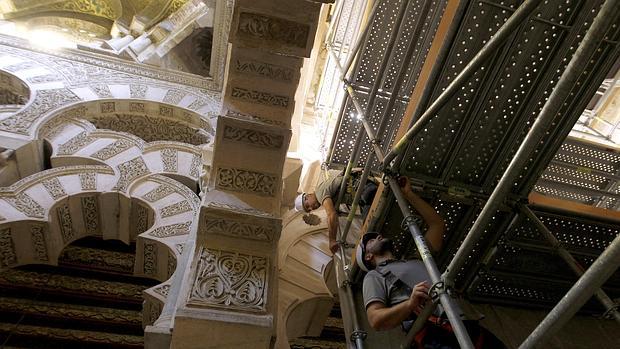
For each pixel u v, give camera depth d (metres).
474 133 2.33
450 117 2.25
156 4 8.87
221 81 8.31
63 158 5.62
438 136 2.32
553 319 0.96
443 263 2.90
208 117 7.30
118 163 5.67
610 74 6.24
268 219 2.61
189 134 7.76
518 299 3.00
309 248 4.73
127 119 7.38
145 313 4.17
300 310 4.12
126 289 6.20
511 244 2.67
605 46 2.02
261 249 2.67
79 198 5.01
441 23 2.28
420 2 3.80
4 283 5.70
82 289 5.99
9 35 7.43
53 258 4.98
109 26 9.54
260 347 2.23
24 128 5.61
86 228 5.34
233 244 2.65
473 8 1.90
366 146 4.80
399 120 4.61
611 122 6.00
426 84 2.08
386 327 1.96
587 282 0.87
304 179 5.79
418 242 1.74
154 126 7.64
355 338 2.38
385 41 4.05
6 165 5.14
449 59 2.06
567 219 2.63
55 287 5.88
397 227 2.68
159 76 8.10
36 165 5.64
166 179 5.59
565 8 1.95
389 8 3.83
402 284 2.17
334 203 3.60
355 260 2.62
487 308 2.95
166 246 4.56
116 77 7.60
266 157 2.88
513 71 2.12
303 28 2.64
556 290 2.99
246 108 2.96
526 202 2.55
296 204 4.00
